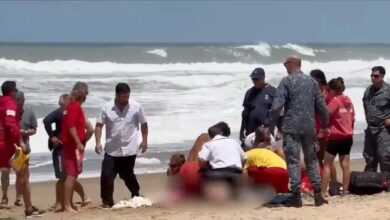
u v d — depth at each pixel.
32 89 87.25
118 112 32.88
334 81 34.03
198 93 89.94
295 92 29.16
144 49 143.00
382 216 27.47
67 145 31.52
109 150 33.06
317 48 172.38
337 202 31.02
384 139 34.75
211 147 31.28
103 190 33.31
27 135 34.53
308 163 30.06
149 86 96.69
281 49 162.25
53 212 32.22
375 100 35.03
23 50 130.12
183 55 146.62
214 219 28.14
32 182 43.75
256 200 31.20
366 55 172.25
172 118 69.38
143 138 33.75
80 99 31.86
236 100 84.00
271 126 33.53
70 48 137.25
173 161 33.12
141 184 41.53
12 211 33.66
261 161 31.41
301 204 29.86
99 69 127.44
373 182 34.00
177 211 30.50
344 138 33.88
